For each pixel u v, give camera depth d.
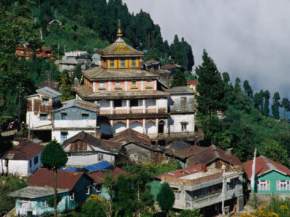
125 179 86.38
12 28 137.38
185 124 121.69
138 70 122.50
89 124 112.31
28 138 112.94
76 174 89.44
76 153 102.50
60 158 87.69
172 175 95.62
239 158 120.44
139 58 123.19
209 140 123.12
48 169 91.00
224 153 106.62
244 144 122.12
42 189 87.25
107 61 122.25
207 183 94.06
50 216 85.31
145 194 86.62
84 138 104.12
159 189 89.44
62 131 111.56
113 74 120.25
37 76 158.88
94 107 113.25
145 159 108.56
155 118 119.19
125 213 85.12
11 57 123.50
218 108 134.75
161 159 109.38
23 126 116.31
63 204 86.19
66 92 130.88
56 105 117.69
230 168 101.38
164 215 88.44
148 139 114.88
